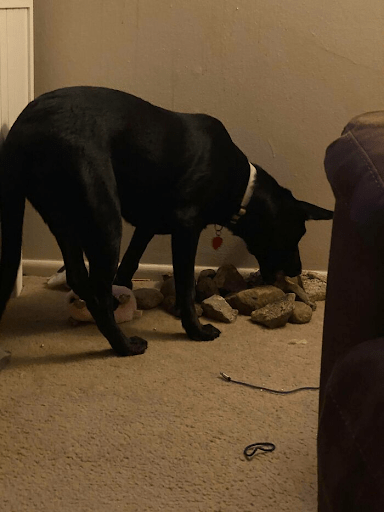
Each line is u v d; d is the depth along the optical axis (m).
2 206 1.65
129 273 2.15
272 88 2.23
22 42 2.01
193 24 2.17
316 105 2.24
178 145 1.81
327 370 0.96
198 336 1.90
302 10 2.15
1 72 1.80
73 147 1.60
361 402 0.79
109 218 1.64
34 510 1.18
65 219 1.67
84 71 2.23
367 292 0.87
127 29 2.19
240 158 1.96
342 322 0.92
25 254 2.38
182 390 1.61
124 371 1.70
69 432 1.42
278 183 2.29
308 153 2.28
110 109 1.69
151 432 1.43
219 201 1.92
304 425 1.48
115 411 1.50
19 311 2.08
